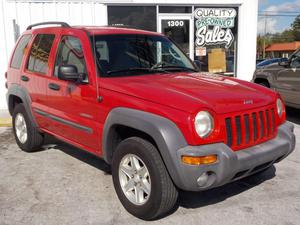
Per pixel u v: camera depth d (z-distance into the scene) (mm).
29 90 5703
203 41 11102
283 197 4402
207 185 3490
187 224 3785
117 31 4949
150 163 3611
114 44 4703
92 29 4906
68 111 4801
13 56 6438
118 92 4004
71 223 3818
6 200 4348
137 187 3867
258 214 3986
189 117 3402
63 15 10148
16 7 9875
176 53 5320
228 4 10969
